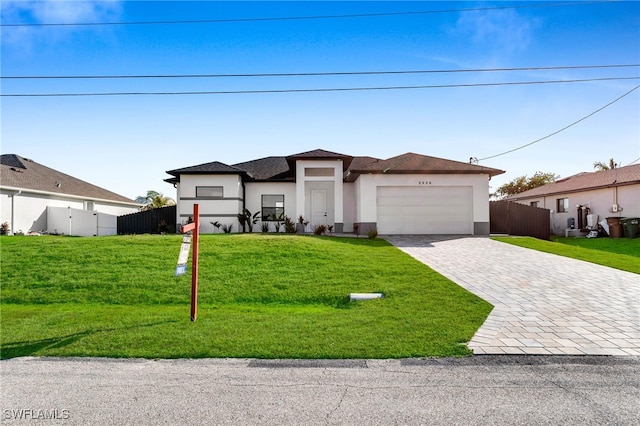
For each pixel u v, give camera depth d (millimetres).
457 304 6961
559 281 8867
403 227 17484
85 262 10094
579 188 22844
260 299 7789
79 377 4152
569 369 4301
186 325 5969
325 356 4684
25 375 4219
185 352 4828
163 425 3148
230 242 12266
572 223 23781
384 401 3549
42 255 10711
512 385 3889
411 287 8141
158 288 8367
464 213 17500
